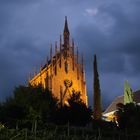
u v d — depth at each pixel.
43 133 35.09
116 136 51.22
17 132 30.45
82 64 128.38
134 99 106.50
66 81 123.88
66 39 130.00
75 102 78.50
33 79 122.94
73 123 75.44
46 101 74.62
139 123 63.84
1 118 50.53
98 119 77.50
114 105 115.88
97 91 95.75
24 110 60.81
